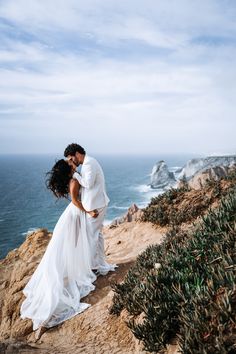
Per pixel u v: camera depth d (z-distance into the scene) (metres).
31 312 5.84
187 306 4.14
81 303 5.77
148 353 4.01
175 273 5.05
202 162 74.56
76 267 6.16
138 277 5.80
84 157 6.41
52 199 108.75
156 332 4.05
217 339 3.37
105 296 5.87
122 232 10.26
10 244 57.28
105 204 6.52
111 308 5.25
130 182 145.75
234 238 5.19
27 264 8.18
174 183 104.94
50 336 5.36
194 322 3.74
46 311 5.67
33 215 82.06
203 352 3.33
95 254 6.55
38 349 4.60
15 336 5.66
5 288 7.93
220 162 72.25
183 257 5.50
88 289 6.06
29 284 6.38
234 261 4.51
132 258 7.45
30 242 9.90
